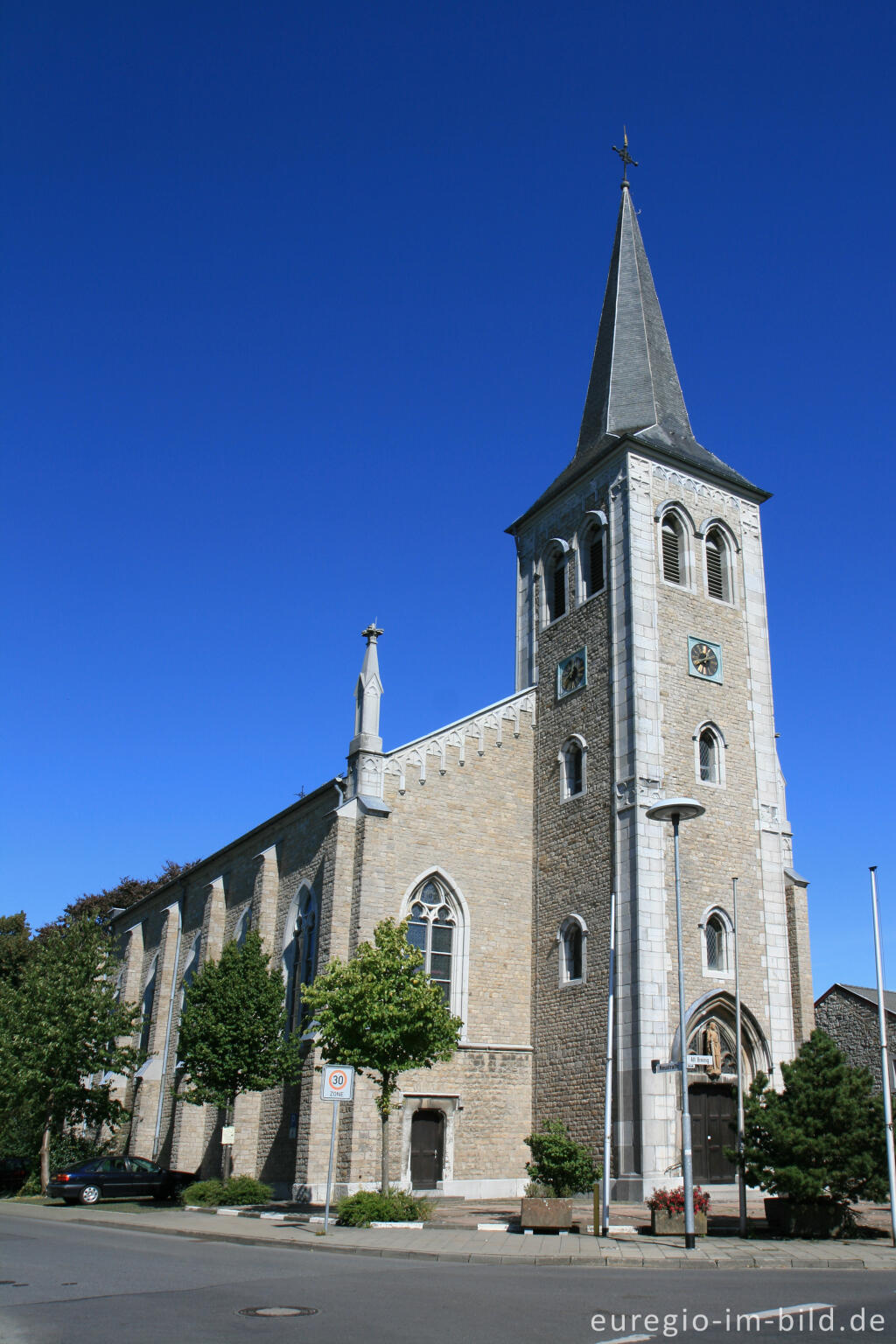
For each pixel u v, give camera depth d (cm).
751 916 3491
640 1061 3084
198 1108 4197
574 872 3584
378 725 3581
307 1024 3331
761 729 3794
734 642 3844
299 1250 1988
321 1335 1085
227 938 4600
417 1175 3234
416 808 3600
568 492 4122
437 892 3588
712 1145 3152
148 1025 5522
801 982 3531
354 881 3372
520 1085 3497
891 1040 5138
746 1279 1599
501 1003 3562
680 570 3847
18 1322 1164
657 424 4094
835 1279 1619
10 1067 4344
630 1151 3045
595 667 3744
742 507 4081
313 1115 3159
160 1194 3612
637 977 3184
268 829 4341
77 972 4431
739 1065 2539
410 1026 2605
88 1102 4516
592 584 3925
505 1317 1211
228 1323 1159
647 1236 2191
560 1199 2255
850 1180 2283
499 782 3825
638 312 4462
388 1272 1633
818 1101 2325
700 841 3462
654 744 3478
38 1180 4331
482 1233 2238
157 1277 1549
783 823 3703
